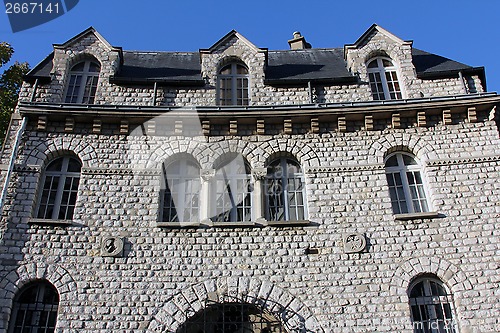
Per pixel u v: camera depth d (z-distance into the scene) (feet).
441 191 46.50
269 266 43.52
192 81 54.19
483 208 45.34
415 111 50.16
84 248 43.80
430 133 49.65
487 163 47.67
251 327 41.88
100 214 45.60
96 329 40.47
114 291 42.06
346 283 42.57
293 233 45.03
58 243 43.86
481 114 50.24
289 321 41.22
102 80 54.08
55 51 55.36
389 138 49.67
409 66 55.11
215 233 45.01
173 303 41.88
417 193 47.73
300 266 43.47
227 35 58.03
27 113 49.14
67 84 54.44
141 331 40.65
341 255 43.83
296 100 53.62
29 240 43.78
